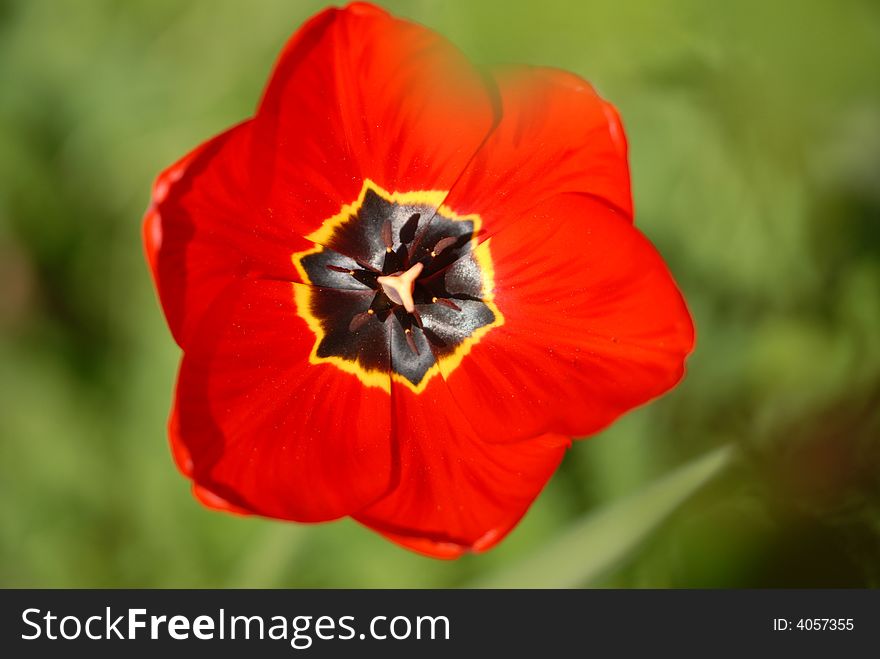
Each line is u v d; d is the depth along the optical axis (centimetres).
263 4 51
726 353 50
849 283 49
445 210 45
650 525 44
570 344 44
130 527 54
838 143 45
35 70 53
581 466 52
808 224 48
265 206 44
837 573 45
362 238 45
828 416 45
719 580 45
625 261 43
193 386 42
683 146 49
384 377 45
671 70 44
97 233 54
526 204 45
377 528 44
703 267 50
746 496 45
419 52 42
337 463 45
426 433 45
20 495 54
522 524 52
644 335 43
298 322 45
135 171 53
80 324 54
